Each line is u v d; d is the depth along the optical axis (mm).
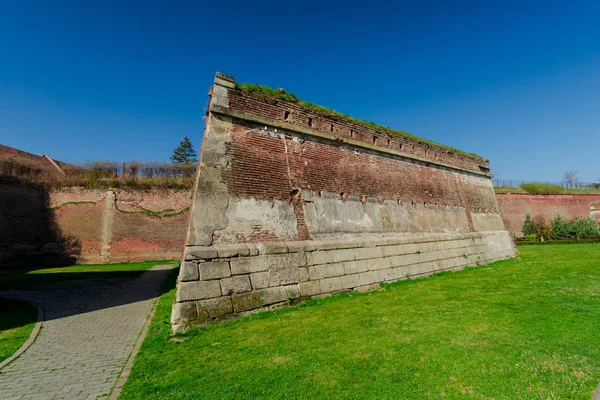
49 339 6645
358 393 3793
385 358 4719
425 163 14609
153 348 5562
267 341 5609
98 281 14656
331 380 4125
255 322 6750
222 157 8141
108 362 5402
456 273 12562
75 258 22750
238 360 4887
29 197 22938
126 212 24359
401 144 13562
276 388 3982
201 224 7336
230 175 8141
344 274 9414
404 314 6941
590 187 48438
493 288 9211
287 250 8461
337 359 4746
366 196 11297
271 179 8906
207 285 6895
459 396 3639
